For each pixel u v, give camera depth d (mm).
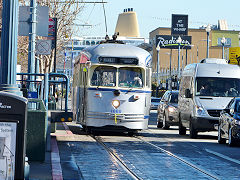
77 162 31312
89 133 53531
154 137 52125
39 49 50438
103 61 51031
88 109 50719
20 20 49281
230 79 54562
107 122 50094
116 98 50312
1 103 17156
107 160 32625
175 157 35219
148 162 32281
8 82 24406
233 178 26797
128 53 51469
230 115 44594
